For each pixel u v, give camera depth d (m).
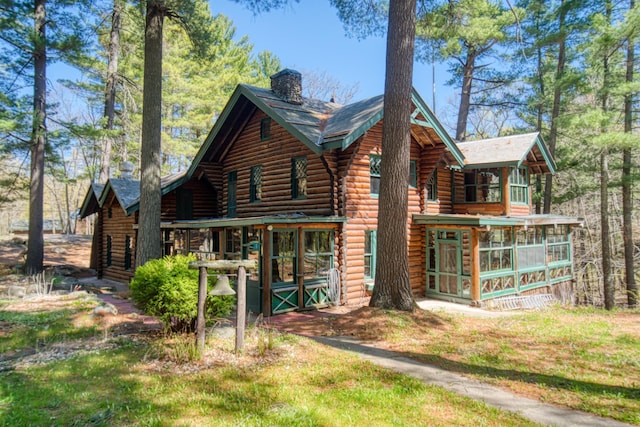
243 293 6.55
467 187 16.98
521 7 19.53
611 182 18.39
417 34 16.28
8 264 17.86
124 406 4.46
